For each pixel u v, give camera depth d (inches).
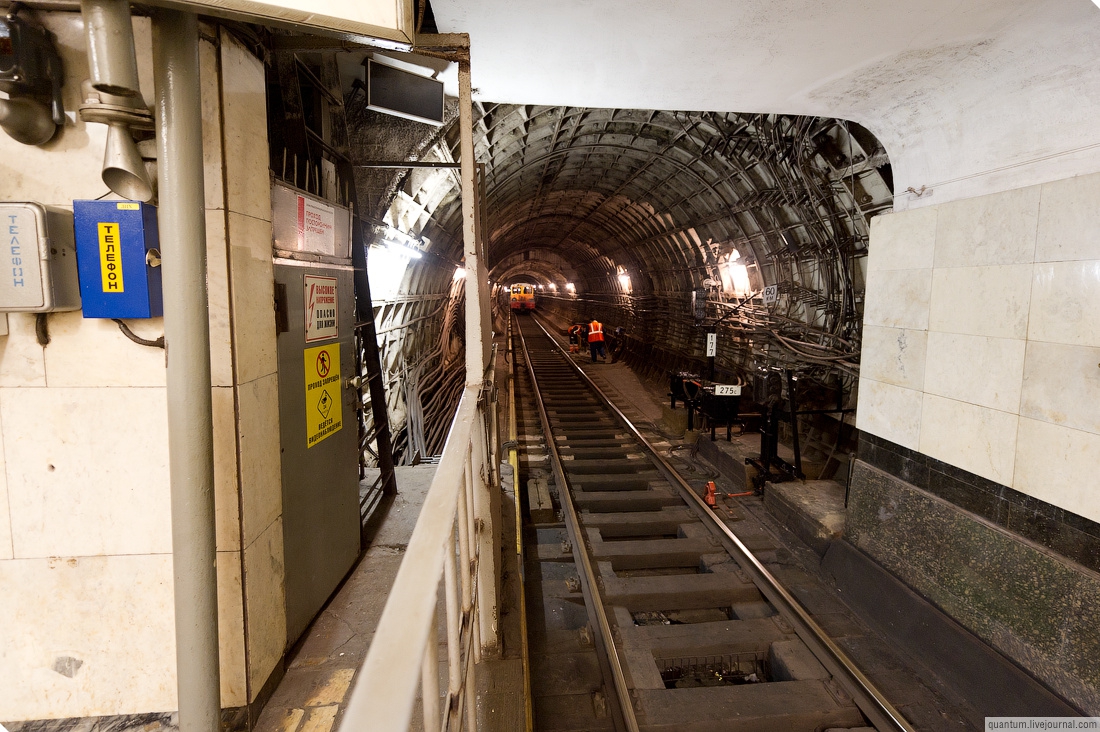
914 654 144.6
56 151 75.4
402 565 42.9
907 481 159.5
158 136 64.4
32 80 70.1
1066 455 112.9
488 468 106.3
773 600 161.5
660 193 456.8
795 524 213.3
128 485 81.8
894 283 162.9
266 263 91.9
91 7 58.6
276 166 121.0
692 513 230.4
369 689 29.3
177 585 69.6
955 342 140.6
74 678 84.9
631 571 193.0
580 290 1259.8
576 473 284.8
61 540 82.1
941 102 139.3
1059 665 112.3
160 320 79.7
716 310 430.6
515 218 655.8
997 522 130.2
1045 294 116.6
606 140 361.7
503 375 462.3
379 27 60.8
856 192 245.0
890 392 165.0
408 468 212.4
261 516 89.5
